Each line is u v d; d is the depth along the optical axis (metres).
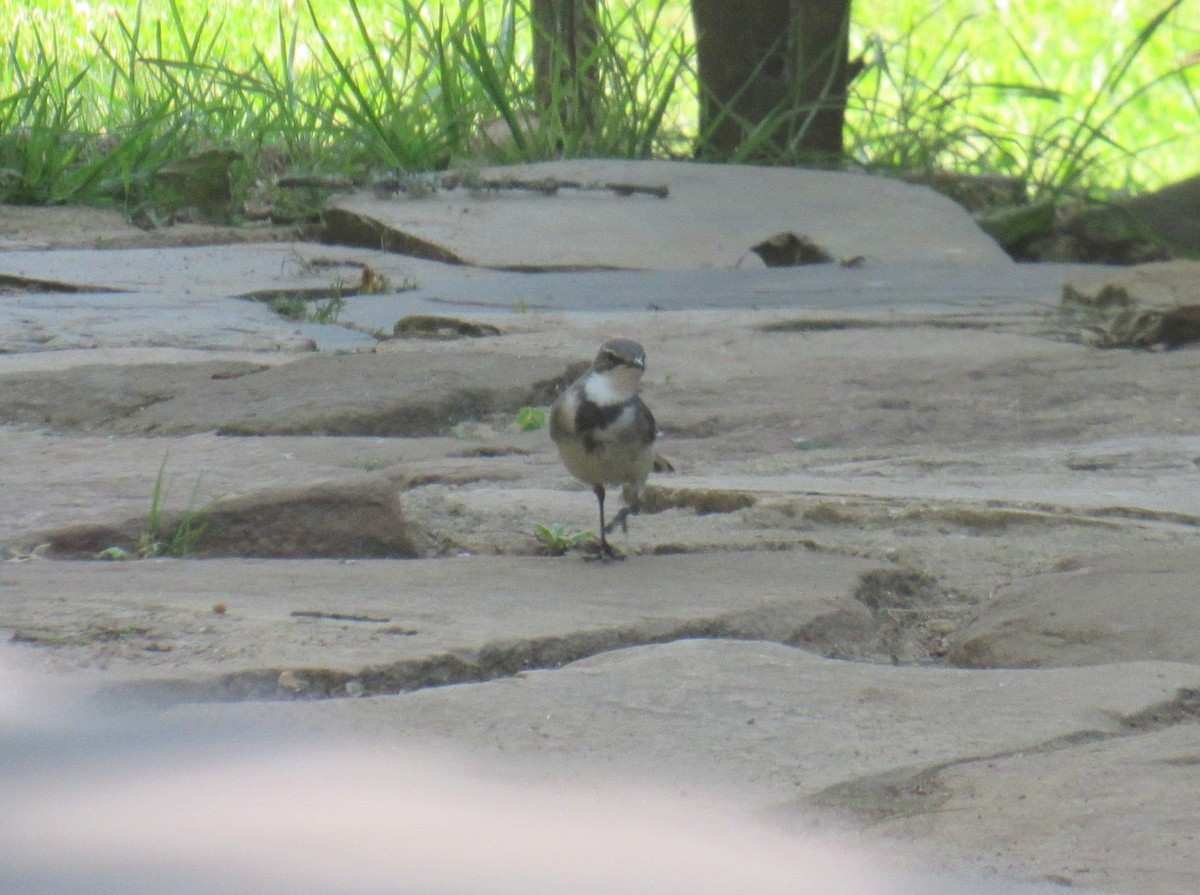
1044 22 45.91
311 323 17.00
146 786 4.85
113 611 6.82
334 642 6.48
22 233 22.77
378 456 11.09
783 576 8.02
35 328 15.89
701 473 10.92
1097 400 13.38
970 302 18.33
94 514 9.08
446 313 17.27
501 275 20.28
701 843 4.59
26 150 25.38
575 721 5.68
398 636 6.59
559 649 6.66
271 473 10.39
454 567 8.20
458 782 5.03
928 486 10.29
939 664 7.35
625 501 8.59
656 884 4.25
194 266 20.34
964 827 4.77
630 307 18.14
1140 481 10.55
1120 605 7.32
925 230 23.08
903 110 29.86
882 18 45.72
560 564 8.30
